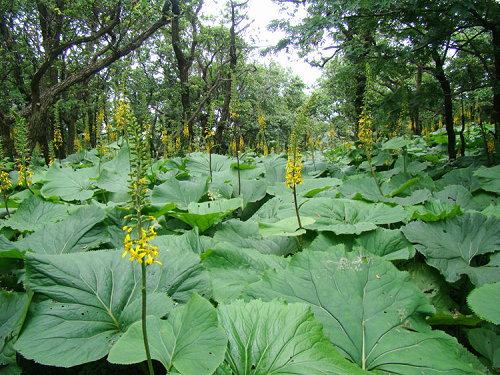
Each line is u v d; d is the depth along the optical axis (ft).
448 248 9.71
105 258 7.94
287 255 11.47
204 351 4.95
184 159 26.61
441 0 16.29
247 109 60.59
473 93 26.99
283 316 6.10
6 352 5.88
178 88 57.31
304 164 26.04
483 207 13.55
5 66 40.86
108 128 26.00
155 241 10.18
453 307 8.93
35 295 6.77
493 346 7.02
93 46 51.52
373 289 7.23
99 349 5.94
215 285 8.30
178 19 50.65
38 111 31.42
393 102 20.51
